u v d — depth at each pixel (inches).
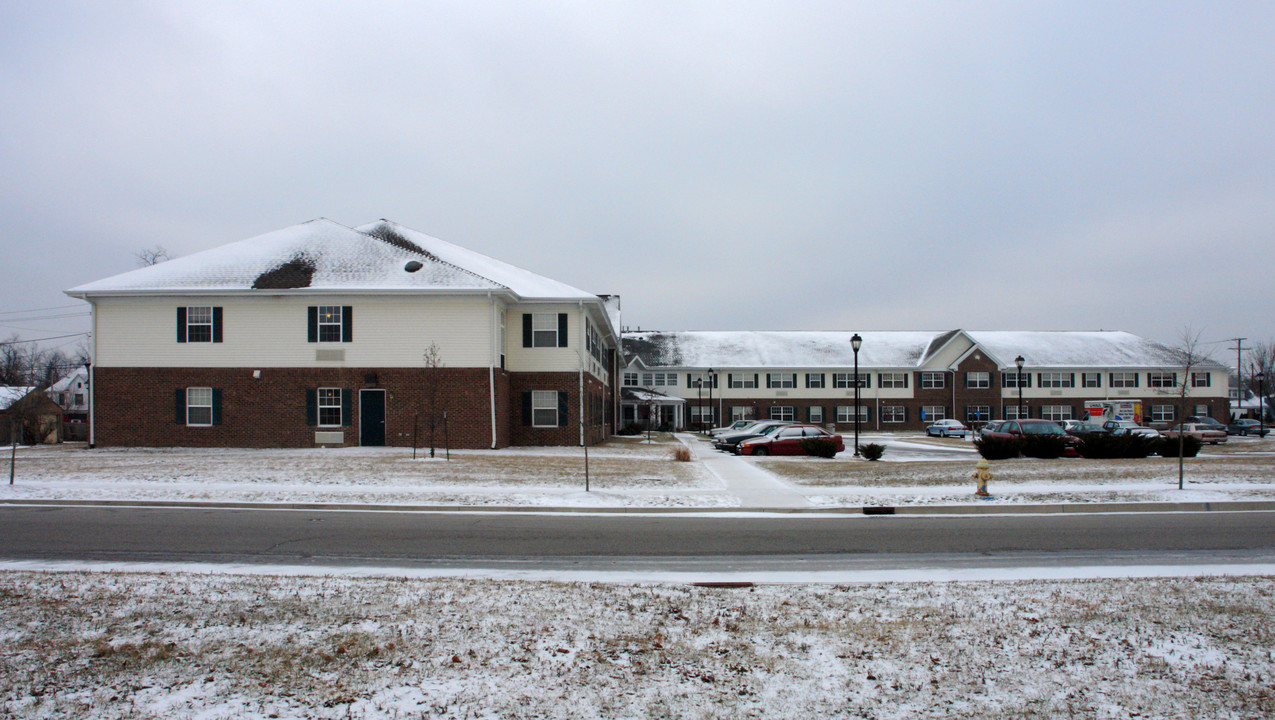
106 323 1101.1
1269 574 349.1
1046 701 197.2
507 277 1278.3
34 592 300.5
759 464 912.9
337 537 463.5
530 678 209.8
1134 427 1562.5
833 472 803.4
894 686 206.4
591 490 664.4
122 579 327.3
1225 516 557.6
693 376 2847.0
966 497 626.5
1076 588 312.7
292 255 1173.7
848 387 2827.3
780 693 201.5
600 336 1520.7
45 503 619.2
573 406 1187.9
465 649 232.5
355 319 1090.1
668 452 1141.1
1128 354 2851.9
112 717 184.4
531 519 543.5
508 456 950.4
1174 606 279.9
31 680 206.2
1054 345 2903.5
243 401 1089.4
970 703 195.9
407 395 1087.0
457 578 338.0
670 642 241.4
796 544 441.4
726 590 315.6
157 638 241.6
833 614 275.0
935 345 2854.3
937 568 375.2
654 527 505.7
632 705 193.0
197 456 919.7
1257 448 1298.0
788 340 2992.1
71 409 3083.2
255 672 212.7
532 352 1189.1
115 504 614.2
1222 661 224.2
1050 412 2790.4
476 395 1084.5
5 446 1269.7
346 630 250.4
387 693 199.0
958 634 249.9
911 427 2795.3
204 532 481.1
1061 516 559.2
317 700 194.5
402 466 805.2
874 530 493.0
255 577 334.0
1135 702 196.7
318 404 1088.8
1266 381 3575.3
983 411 2783.0
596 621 263.9
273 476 732.0
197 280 1106.7
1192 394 2792.8
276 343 1093.8
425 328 1088.8
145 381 1096.2
